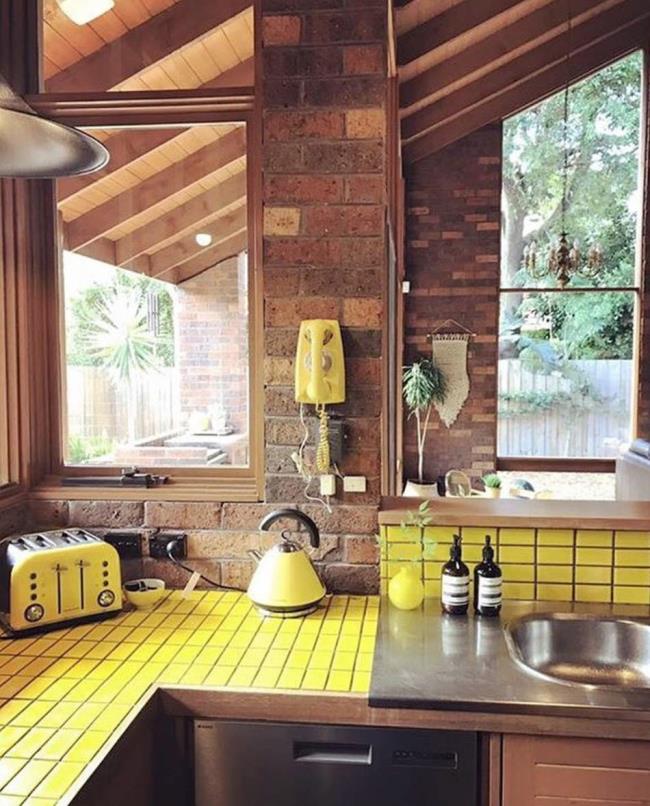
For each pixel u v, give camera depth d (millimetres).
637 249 6895
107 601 1690
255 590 1722
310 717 1323
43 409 2059
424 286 6953
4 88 1177
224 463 2020
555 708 1262
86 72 1992
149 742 1318
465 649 1506
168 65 1956
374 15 1792
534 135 6871
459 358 6957
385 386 2059
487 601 1698
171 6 1942
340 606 1779
